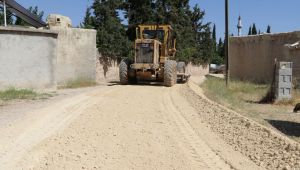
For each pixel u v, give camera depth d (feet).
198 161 25.23
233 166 24.32
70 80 73.87
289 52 87.86
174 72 76.43
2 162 23.95
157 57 78.43
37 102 47.14
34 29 58.85
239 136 32.65
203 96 58.18
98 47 99.76
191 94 59.88
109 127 34.04
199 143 29.99
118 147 27.89
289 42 89.81
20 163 23.86
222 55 278.67
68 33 73.87
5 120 35.24
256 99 66.13
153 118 39.17
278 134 33.30
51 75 61.21
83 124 34.91
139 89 66.13
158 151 27.17
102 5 102.17
